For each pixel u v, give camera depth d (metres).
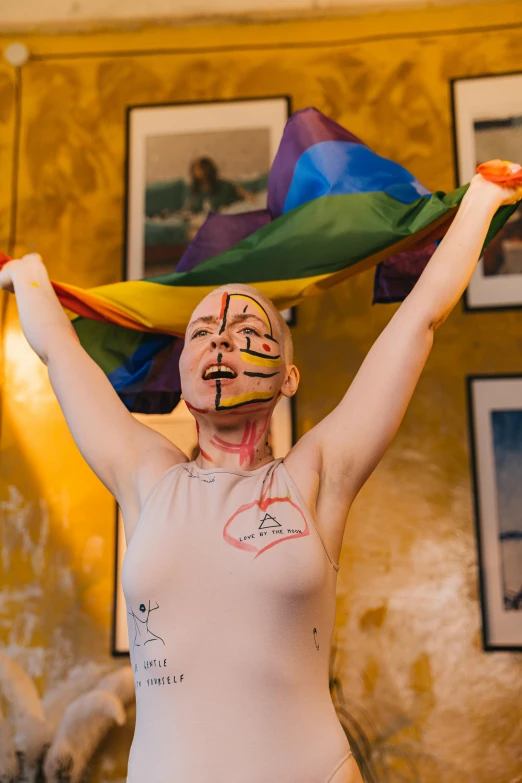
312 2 3.45
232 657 1.32
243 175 3.34
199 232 2.11
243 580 1.35
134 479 1.52
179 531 1.40
